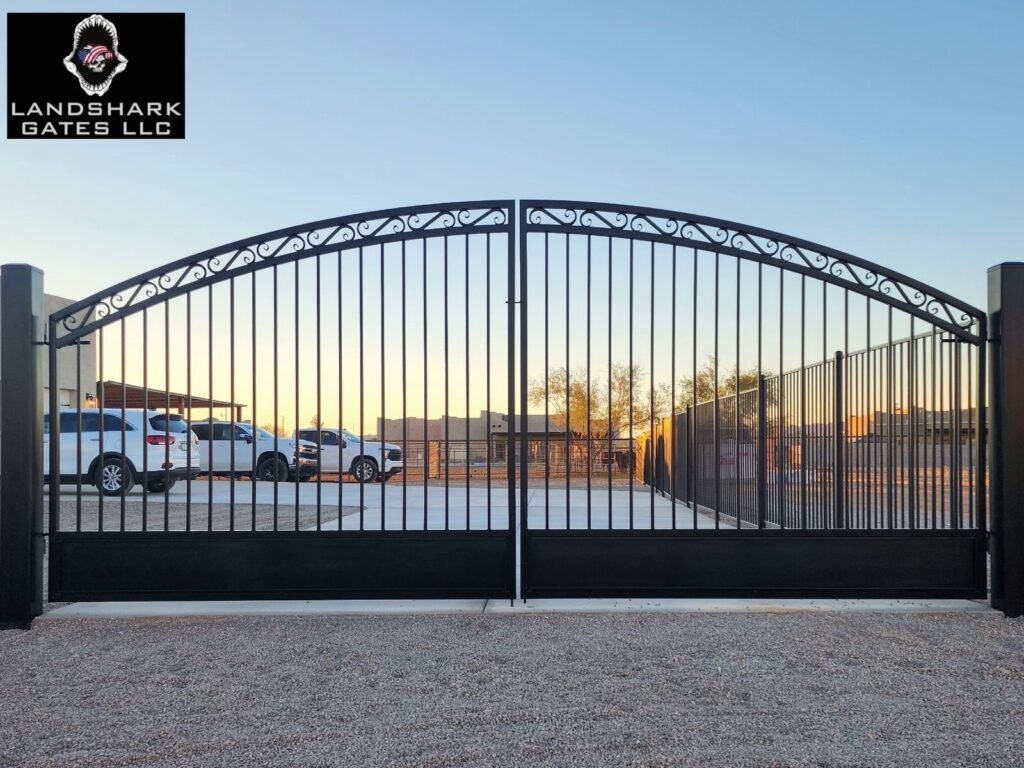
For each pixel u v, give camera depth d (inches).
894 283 208.1
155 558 202.7
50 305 700.0
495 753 117.6
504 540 203.5
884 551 205.3
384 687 147.2
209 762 114.7
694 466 403.9
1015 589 198.1
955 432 212.1
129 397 555.8
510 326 205.2
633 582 203.2
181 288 202.2
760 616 198.5
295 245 204.8
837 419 281.0
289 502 514.3
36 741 122.4
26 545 194.1
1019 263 201.8
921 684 148.6
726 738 123.0
